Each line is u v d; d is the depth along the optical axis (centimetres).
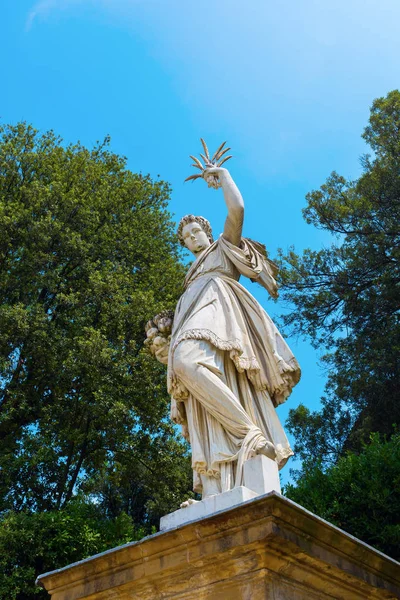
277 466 432
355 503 898
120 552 372
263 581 326
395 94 2133
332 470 996
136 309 1623
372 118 2112
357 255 1883
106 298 1661
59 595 398
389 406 1706
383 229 1917
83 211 1741
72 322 1659
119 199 1880
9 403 1505
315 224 2005
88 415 1560
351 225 1981
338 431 1847
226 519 335
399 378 1717
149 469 1605
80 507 1277
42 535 1172
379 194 1942
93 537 1163
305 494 951
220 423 448
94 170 1894
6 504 1381
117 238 1856
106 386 1509
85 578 387
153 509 1838
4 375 1540
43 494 1488
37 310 1564
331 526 353
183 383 466
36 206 1688
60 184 1731
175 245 2020
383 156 2034
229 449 438
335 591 370
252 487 401
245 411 461
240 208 526
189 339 471
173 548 352
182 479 1631
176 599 353
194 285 525
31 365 1609
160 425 1586
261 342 498
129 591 370
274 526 324
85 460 1650
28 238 1636
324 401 1903
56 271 1652
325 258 1953
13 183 1803
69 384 1577
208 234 591
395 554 858
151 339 547
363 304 1853
